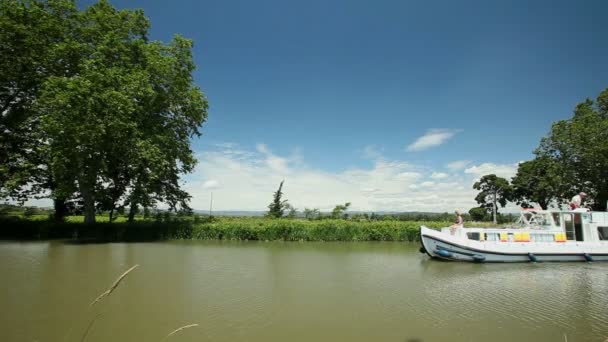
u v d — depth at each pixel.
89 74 22.25
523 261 18.44
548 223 20.28
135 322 8.45
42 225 26.55
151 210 30.06
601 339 7.80
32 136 24.70
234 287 12.09
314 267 16.16
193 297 10.73
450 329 8.32
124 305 9.80
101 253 19.02
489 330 8.28
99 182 26.70
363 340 7.60
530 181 48.38
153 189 28.25
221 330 8.02
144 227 26.80
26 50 24.23
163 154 26.08
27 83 25.41
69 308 9.41
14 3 23.56
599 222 19.39
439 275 14.85
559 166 37.09
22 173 24.05
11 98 25.64
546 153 39.00
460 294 11.63
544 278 14.48
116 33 25.98
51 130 21.50
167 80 27.88
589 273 15.68
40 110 23.59
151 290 11.48
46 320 8.45
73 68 25.25
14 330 7.77
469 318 9.12
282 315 9.17
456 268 16.61
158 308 9.57
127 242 24.33
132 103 23.36
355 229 26.91
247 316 9.05
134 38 27.39
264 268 15.66
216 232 26.75
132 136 24.19
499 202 56.09
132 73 24.77
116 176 28.61
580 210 20.11
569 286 12.98
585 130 34.25
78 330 7.85
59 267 14.92
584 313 9.60
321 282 13.11
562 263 18.42
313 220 31.72
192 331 7.93
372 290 12.03
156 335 7.64
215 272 14.60
